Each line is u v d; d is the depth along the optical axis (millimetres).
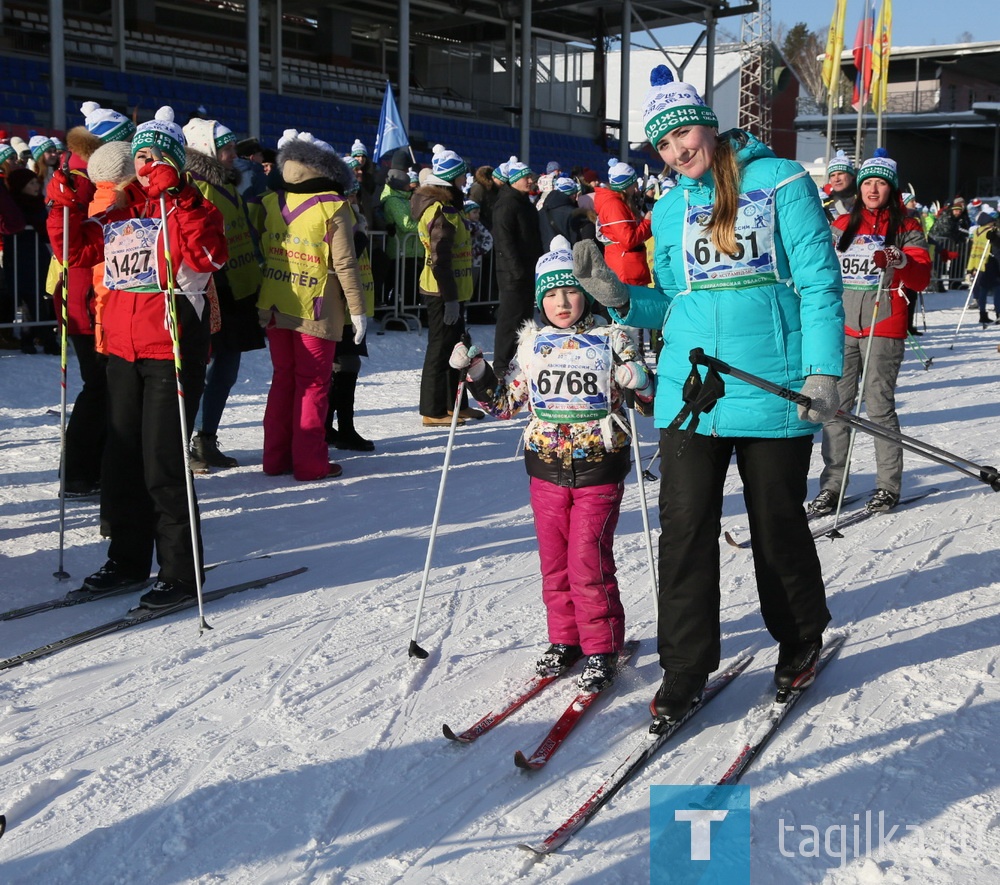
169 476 4422
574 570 3762
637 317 3555
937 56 43406
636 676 3908
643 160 31453
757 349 3375
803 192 3326
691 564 3443
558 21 29250
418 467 7301
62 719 3506
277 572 5039
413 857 2762
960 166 46312
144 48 23062
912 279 5961
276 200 6621
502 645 4207
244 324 6875
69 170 4938
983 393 10867
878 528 5898
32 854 2756
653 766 3252
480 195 13281
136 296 4371
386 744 3375
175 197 4273
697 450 3443
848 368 6129
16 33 20859
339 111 24406
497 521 6016
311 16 27750
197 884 2641
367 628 4363
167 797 3029
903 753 3305
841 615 4523
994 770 3191
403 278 13203
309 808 2988
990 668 3947
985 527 5895
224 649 4113
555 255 3785
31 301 9945
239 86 23984
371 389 10383
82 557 5176
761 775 3186
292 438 6828
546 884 2643
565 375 3730
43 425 7945
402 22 22000
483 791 3100
